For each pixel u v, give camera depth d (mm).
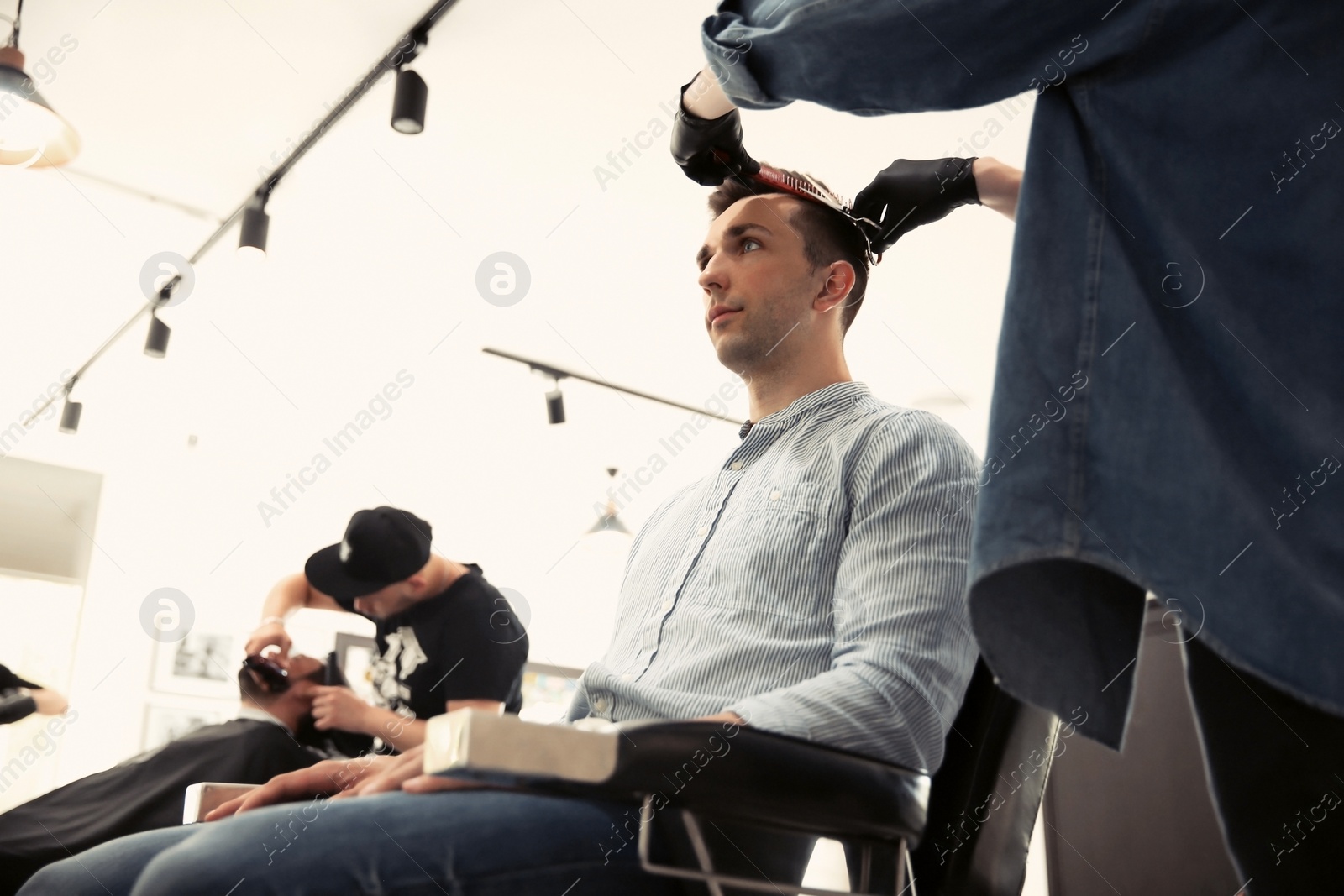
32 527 6242
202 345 5551
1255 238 750
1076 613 778
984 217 4379
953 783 1081
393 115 3459
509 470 7035
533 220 4598
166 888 830
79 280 4922
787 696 976
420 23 3498
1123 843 2242
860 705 974
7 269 4805
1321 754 773
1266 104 758
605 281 5043
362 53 3639
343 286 5086
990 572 703
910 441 1205
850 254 1547
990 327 5285
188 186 4344
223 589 6562
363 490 7051
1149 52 804
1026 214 806
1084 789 2338
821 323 1527
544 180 4336
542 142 4121
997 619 736
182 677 6348
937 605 1061
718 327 1536
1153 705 2240
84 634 6172
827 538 1201
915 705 999
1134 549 704
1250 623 673
